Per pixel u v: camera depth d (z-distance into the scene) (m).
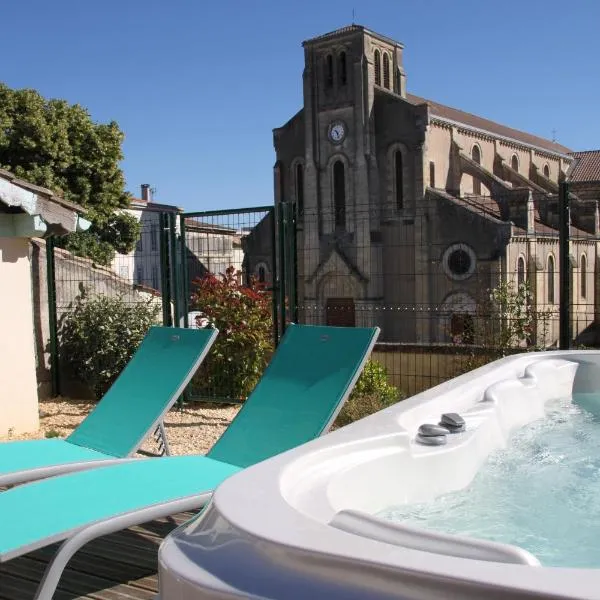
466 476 3.51
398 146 33.88
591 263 33.16
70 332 8.62
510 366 5.66
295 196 36.81
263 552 1.59
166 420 7.12
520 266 30.23
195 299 7.98
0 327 6.50
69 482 3.24
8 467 3.76
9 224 6.58
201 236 8.70
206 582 1.56
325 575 1.47
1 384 6.51
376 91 34.56
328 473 2.60
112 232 25.34
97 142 23.92
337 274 34.03
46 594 2.56
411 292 32.59
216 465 3.64
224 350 7.68
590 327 10.34
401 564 1.39
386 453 2.98
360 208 33.88
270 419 4.20
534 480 3.80
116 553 3.62
